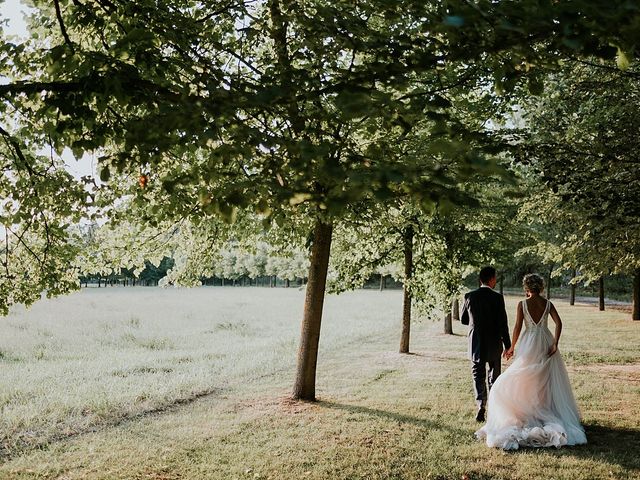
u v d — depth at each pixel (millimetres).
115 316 31812
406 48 3811
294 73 3977
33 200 5941
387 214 9031
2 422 8289
